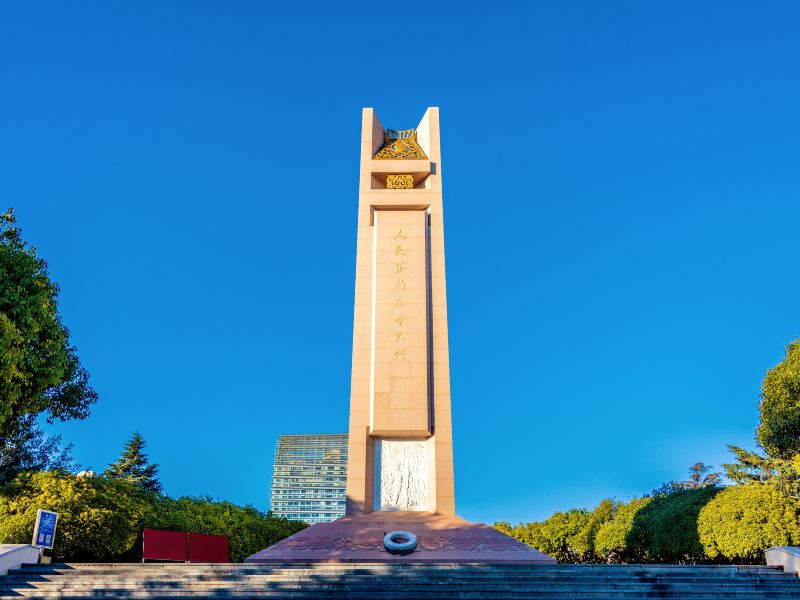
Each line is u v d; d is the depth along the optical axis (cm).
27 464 4331
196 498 4347
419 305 3444
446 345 3403
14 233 2623
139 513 3284
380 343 3375
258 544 4244
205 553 2822
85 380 3859
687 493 4206
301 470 14850
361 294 3503
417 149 3875
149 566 2147
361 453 3200
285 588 1995
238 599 1928
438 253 3591
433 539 2736
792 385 3466
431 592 1986
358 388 3328
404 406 3266
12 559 2117
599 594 1998
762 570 2219
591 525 6594
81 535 2991
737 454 4122
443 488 3141
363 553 2620
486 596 1973
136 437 6550
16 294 2414
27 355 2445
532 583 2059
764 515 3438
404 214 3628
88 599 1906
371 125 3906
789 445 3556
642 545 4603
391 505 3158
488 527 2872
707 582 2109
